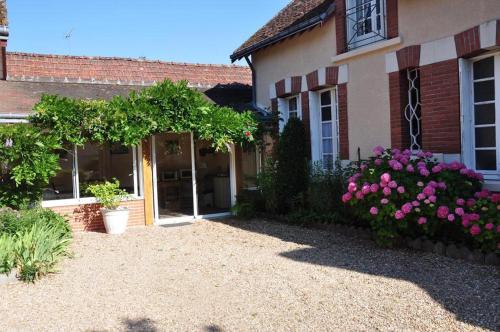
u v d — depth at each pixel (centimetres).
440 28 884
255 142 1284
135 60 1692
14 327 528
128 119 1097
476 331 474
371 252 806
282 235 1002
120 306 586
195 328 512
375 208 790
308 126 1223
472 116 860
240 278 687
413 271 681
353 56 1070
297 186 1197
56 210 1099
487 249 709
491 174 828
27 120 1055
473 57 849
